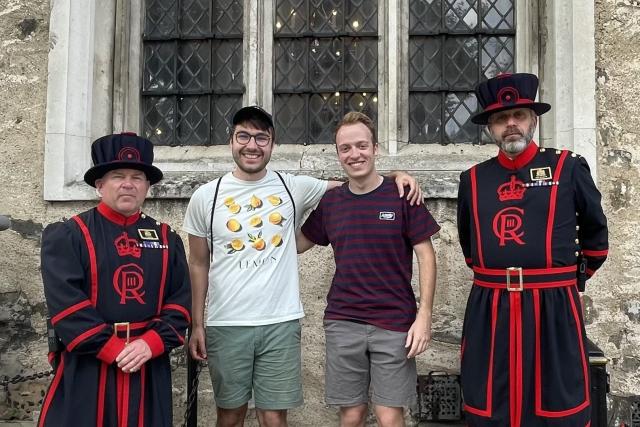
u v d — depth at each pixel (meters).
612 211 2.85
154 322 2.00
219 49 3.33
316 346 2.97
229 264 2.27
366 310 2.18
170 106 3.33
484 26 3.23
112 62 3.26
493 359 2.05
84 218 2.01
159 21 3.36
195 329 2.35
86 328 1.86
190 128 3.33
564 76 2.95
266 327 2.24
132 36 3.32
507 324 2.03
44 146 3.06
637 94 2.88
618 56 2.90
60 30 3.07
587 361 2.02
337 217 2.25
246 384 2.27
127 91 3.29
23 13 3.12
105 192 2.01
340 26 3.28
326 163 3.12
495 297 2.07
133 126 3.30
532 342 1.99
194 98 3.33
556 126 2.96
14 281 3.04
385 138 3.17
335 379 2.22
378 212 2.19
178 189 2.98
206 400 2.98
